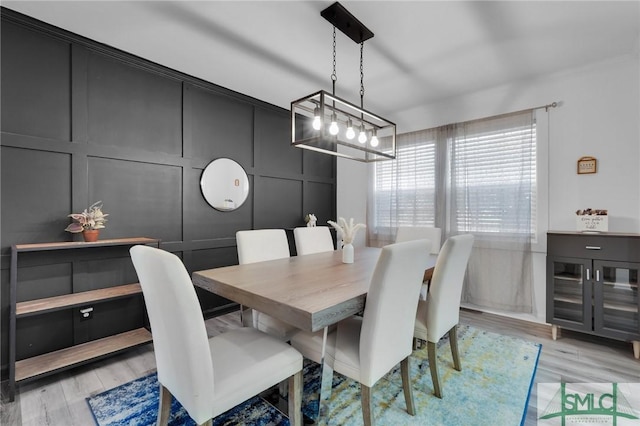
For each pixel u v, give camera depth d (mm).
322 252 2852
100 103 2404
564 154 2877
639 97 2529
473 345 2488
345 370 1444
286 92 3369
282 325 1801
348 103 2068
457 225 3482
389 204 4160
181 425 1546
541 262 3004
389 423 1552
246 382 1233
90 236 2154
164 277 1068
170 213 2857
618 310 2408
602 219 2576
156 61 2658
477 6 1923
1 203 1984
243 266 2119
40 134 2121
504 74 2900
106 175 2443
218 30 2197
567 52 2494
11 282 1779
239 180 3434
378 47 2412
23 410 1676
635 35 2244
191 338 1076
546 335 2707
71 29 2182
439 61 2641
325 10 1956
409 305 1555
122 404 1721
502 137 3193
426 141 3762
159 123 2770
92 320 2375
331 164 4660
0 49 1969
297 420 1428
